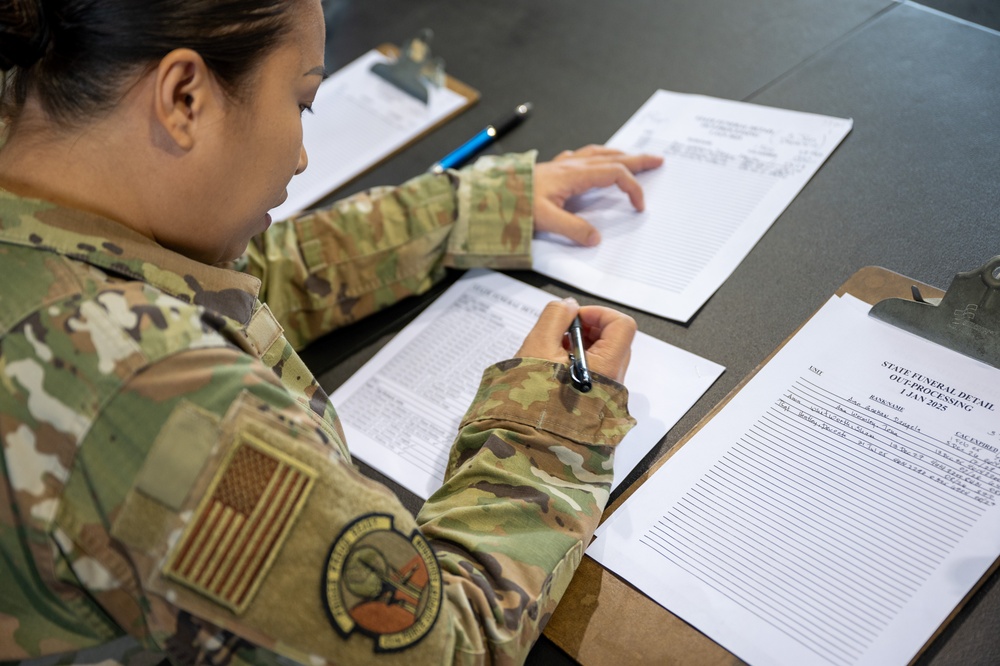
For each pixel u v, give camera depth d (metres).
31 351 0.55
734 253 1.00
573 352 0.84
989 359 0.79
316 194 1.21
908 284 0.89
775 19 1.31
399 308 1.06
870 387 0.81
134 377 0.54
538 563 0.69
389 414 0.93
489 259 1.06
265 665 0.56
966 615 0.65
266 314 0.78
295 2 0.60
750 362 0.88
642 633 0.70
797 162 1.08
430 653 0.59
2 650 0.61
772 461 0.78
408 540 0.59
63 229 0.60
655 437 0.84
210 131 0.60
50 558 0.56
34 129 0.61
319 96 1.37
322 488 0.56
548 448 0.77
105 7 0.54
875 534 0.71
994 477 0.71
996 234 0.92
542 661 0.71
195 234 0.65
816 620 0.67
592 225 1.10
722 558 0.73
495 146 1.23
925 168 1.02
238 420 0.55
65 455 0.54
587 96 1.28
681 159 1.14
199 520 0.54
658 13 1.39
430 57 1.40
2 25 0.56
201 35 0.56
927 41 1.19
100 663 0.65
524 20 1.44
